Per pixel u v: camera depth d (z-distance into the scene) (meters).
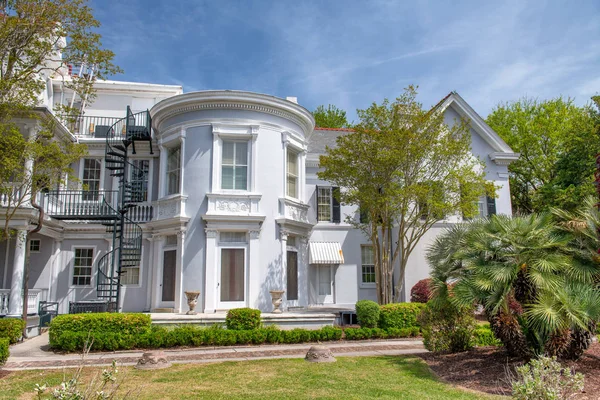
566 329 9.75
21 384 9.30
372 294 24.09
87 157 22.55
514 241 10.17
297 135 21.03
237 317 15.05
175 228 18.86
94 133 23.67
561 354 9.80
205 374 10.16
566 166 29.23
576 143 28.36
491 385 9.05
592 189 25.38
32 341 15.32
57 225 20.50
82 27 15.87
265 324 16.59
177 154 20.16
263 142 19.56
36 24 14.73
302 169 21.58
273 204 19.38
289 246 20.22
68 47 16.03
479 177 19.05
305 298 20.58
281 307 18.61
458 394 8.51
